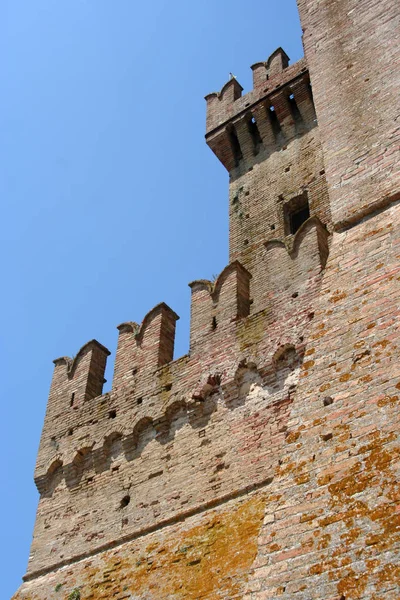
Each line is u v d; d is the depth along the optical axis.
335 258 14.95
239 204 29.06
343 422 11.72
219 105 33.53
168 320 22.89
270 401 17.23
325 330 13.56
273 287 19.72
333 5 20.95
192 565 15.30
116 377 22.00
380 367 12.09
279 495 11.40
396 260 13.77
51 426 22.50
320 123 18.08
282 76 31.91
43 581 18.56
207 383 18.73
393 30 18.58
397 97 16.95
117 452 19.97
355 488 10.62
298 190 27.36
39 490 21.19
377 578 9.34
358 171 16.22
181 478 17.67
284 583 10.11
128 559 17.02
